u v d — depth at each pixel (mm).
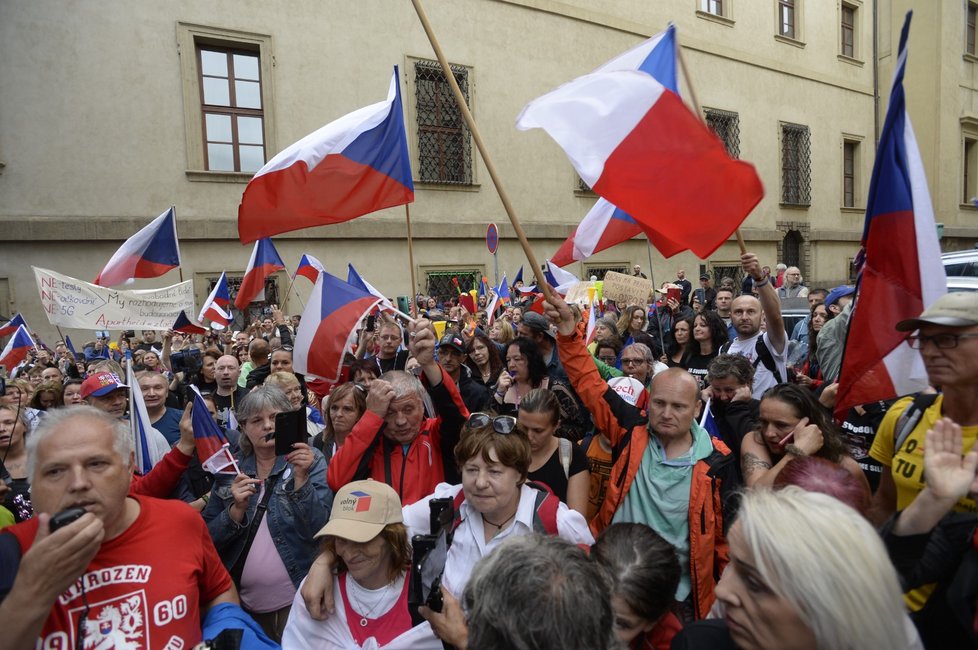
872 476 2895
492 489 2160
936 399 2131
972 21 24094
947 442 1616
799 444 2344
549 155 16812
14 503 2977
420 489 2963
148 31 12258
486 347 5625
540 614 1161
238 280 13211
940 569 1560
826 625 1074
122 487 1655
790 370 4664
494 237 10875
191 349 7867
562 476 2875
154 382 4301
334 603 2189
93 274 12086
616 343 5727
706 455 2580
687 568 2473
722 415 3334
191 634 1725
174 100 12523
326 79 13812
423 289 15094
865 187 24484
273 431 2863
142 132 12297
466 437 2240
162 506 1835
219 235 12898
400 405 2949
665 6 18562
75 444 1585
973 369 1885
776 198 21406
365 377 4461
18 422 3273
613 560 1823
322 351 3705
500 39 15883
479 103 15648
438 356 4730
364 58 14188
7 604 1347
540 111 2916
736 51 20016
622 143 2744
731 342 5242
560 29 16797
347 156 4027
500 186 2869
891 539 1634
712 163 2592
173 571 1732
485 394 4656
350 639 2137
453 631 1711
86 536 1390
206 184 12891
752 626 1185
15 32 11383
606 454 2961
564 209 17125
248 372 6586
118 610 1623
